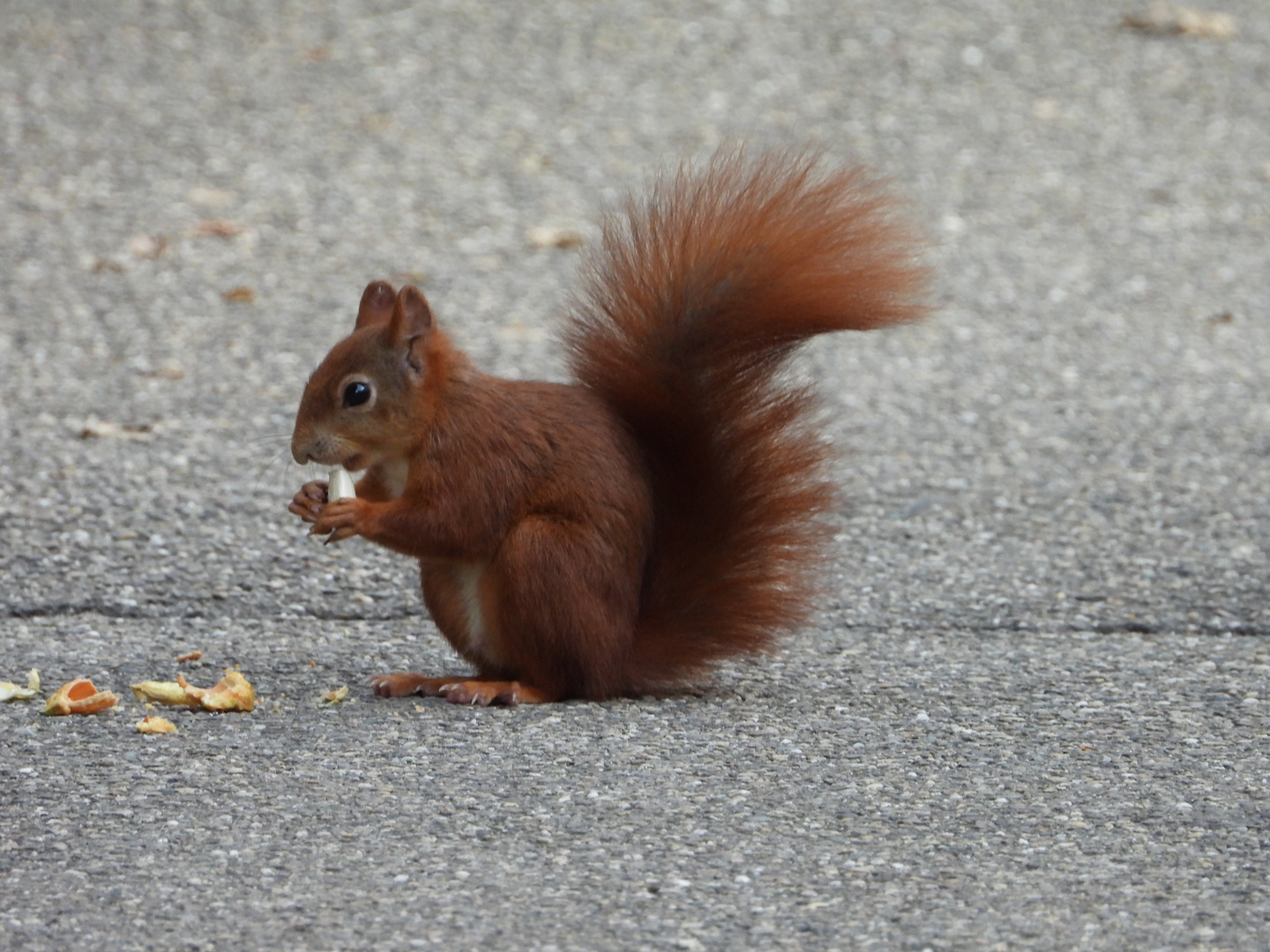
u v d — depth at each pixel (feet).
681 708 28.22
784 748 26.03
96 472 41.68
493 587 27.76
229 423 45.93
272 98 74.13
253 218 63.31
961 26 84.07
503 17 83.71
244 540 37.81
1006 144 72.59
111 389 48.42
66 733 26.32
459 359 27.68
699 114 73.72
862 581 36.58
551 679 28.14
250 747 25.71
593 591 27.55
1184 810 23.57
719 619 28.96
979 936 19.40
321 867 21.16
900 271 28.53
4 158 66.95
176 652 31.27
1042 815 23.29
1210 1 88.02
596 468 27.71
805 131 71.97
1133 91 78.33
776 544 29.22
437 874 20.95
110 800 23.36
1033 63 80.53
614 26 83.05
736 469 28.99
